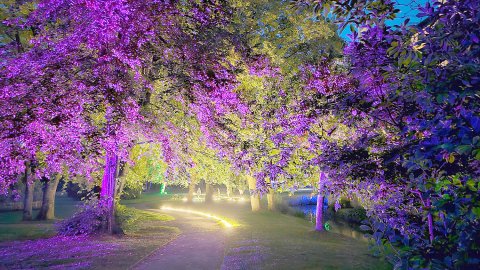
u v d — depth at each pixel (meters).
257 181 7.41
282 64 17.00
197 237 16.14
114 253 12.07
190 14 12.32
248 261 10.77
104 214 16.11
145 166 24.05
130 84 10.68
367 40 3.68
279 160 6.98
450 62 2.59
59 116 9.08
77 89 9.30
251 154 7.80
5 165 8.70
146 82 11.90
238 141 11.85
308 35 17.94
